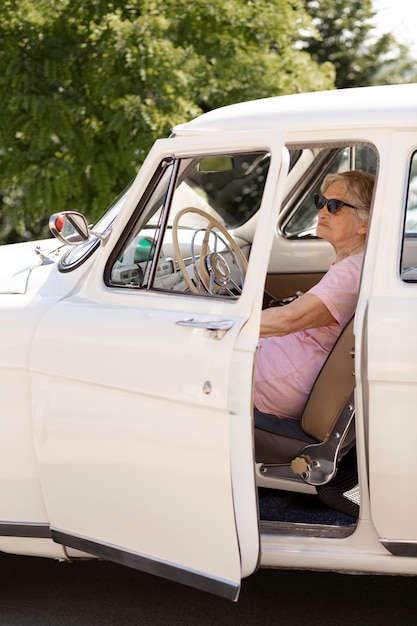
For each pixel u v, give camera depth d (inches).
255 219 228.7
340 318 178.5
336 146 161.8
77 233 172.1
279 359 183.0
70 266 178.1
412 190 156.0
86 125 462.9
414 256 154.9
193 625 182.9
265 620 184.9
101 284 170.2
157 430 153.0
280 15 501.4
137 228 168.6
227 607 190.5
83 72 468.8
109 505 160.6
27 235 767.1
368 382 151.1
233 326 148.9
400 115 156.0
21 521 171.8
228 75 484.4
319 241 241.1
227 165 185.6
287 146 162.9
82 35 471.5
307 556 160.9
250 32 506.9
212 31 497.7
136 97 441.4
